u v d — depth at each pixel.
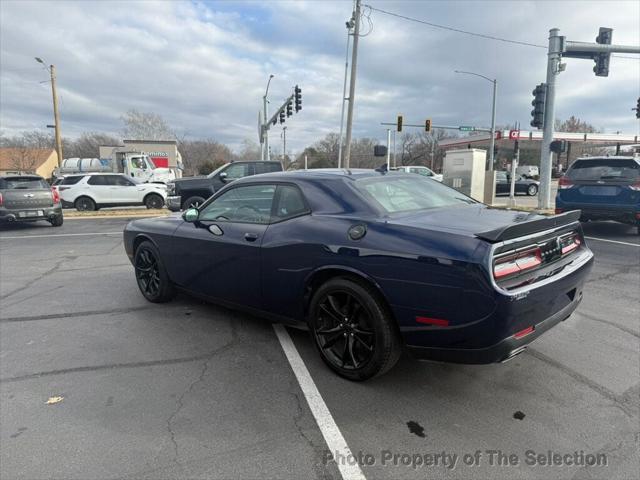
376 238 3.05
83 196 18.20
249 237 3.85
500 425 2.77
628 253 8.09
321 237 3.33
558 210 10.05
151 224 5.12
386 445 2.58
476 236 2.75
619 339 4.11
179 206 7.79
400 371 3.49
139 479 2.31
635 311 4.90
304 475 2.34
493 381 3.32
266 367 3.57
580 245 3.70
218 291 4.31
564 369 3.51
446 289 2.72
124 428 2.76
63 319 4.75
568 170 10.00
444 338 2.81
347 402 3.04
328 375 3.42
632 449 2.53
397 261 2.89
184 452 2.53
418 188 4.00
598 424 2.77
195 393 3.18
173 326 4.49
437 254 2.76
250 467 2.40
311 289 3.51
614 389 3.20
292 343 4.02
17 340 4.18
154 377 3.43
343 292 3.21
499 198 26.28
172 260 4.79
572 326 4.44
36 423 2.82
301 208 3.65
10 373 3.51
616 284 6.04
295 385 3.28
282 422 2.82
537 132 45.97
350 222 3.29
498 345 2.69
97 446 2.58
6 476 2.34
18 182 12.64
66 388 3.26
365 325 3.18
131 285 6.19
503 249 2.74
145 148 40.12
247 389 3.23
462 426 2.76
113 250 9.20
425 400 3.06
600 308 5.00
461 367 3.55
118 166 30.23
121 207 20.06
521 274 2.84
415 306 2.84
